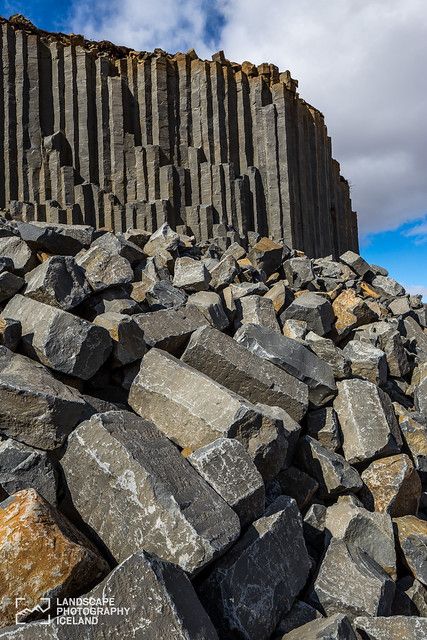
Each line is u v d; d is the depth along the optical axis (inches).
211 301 289.3
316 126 1140.5
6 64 862.5
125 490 150.3
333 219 1229.1
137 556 126.6
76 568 127.7
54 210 819.4
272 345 254.2
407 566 202.2
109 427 163.9
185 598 128.3
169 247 382.0
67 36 939.3
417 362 339.3
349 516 200.5
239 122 986.1
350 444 236.1
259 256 445.1
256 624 148.4
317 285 426.9
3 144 851.4
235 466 169.6
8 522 129.0
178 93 970.1
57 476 163.8
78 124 896.3
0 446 161.6
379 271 534.6
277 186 961.5
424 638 155.8
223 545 142.7
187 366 218.5
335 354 271.1
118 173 900.6
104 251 273.3
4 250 281.1
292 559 167.3
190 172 934.4
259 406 215.5
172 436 196.7
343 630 143.3
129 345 225.1
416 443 251.8
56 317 205.9
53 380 184.5
